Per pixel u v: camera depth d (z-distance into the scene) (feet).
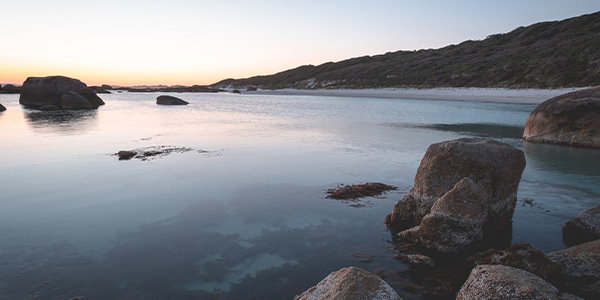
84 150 40.75
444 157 20.04
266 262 16.31
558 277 13.23
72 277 14.83
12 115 81.66
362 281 10.66
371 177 29.99
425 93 163.63
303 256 16.84
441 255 16.83
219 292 13.94
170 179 29.30
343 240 18.54
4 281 14.38
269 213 22.18
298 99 172.86
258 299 13.50
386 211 22.58
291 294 13.80
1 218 20.99
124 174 30.63
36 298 13.26
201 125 66.18
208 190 26.53
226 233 19.38
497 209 18.93
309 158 37.19
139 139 48.91
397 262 16.15
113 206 23.16
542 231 19.52
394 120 74.79
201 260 16.51
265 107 117.91
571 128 46.01
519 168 19.99
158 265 16.01
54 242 18.08
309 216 21.75
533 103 110.52
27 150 40.50
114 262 16.20
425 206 19.93
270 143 46.26
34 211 22.15
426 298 13.32
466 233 16.65
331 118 79.51
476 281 11.44
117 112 94.84
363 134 54.44
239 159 36.63
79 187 26.96
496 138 51.83
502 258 14.46
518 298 10.08
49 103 109.60
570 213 22.16
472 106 108.78
